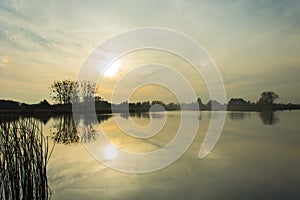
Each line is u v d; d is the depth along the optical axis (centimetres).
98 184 684
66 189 651
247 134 1616
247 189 640
